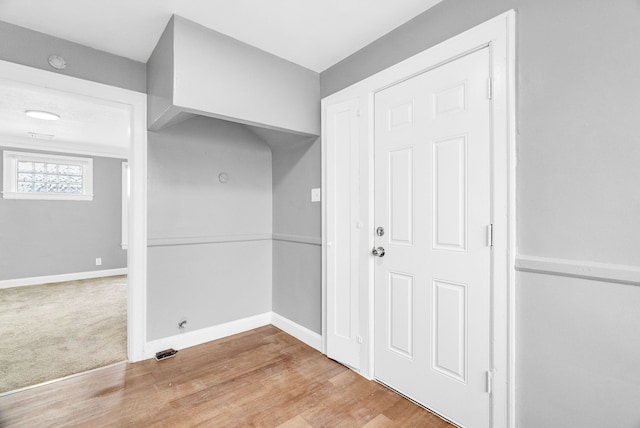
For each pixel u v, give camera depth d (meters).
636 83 1.08
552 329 1.27
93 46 2.05
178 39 1.75
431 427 1.56
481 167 1.48
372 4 1.65
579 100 1.20
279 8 1.68
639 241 1.08
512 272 1.37
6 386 1.91
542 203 1.29
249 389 1.89
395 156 1.89
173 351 2.36
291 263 2.77
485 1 1.46
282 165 2.88
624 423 1.11
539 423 1.30
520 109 1.35
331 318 2.31
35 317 3.19
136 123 2.25
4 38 1.77
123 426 1.56
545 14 1.27
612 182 1.13
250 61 2.06
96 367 2.15
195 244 2.56
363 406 1.73
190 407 1.71
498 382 1.41
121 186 5.41
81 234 5.02
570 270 1.21
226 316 2.74
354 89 2.13
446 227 1.62
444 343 1.63
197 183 2.57
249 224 2.88
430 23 1.68
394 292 1.89
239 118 2.02
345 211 2.22
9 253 4.45
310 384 1.96
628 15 1.09
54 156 4.80
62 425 1.56
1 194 4.39
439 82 1.65
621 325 1.11
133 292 2.24
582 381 1.20
